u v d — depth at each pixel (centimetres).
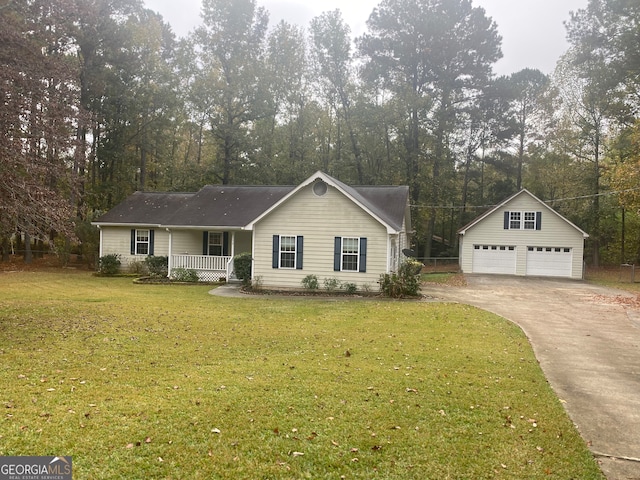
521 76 4375
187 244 2581
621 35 3177
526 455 491
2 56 1195
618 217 3981
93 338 962
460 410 611
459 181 4534
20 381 666
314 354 891
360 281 2000
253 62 3725
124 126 3459
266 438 509
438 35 3628
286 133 4088
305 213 2053
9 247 3322
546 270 3092
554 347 1011
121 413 558
